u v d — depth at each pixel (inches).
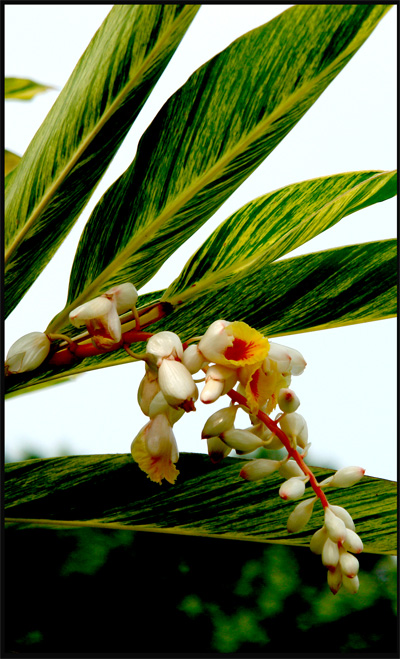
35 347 37.4
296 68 36.5
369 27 35.5
